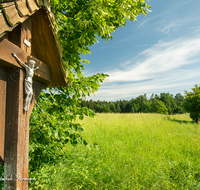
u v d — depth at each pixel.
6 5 0.98
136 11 2.29
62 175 2.91
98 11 1.72
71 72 2.59
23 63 1.32
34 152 3.09
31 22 1.61
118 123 9.55
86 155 3.92
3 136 1.27
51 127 2.29
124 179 3.02
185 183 3.10
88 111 2.53
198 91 14.66
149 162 3.89
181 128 9.62
